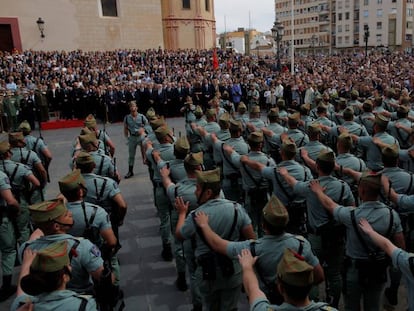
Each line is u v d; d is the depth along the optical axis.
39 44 30.59
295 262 2.40
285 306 2.41
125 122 10.32
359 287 3.68
